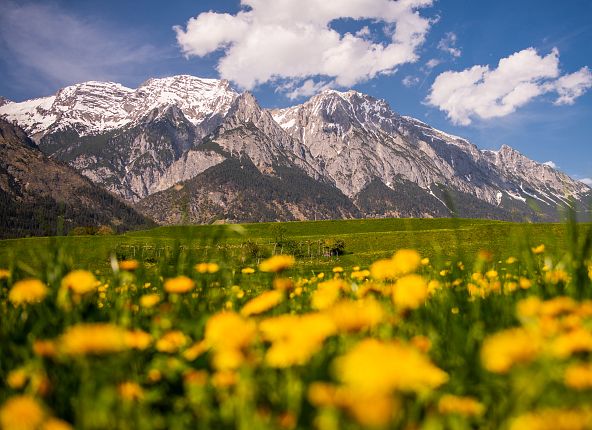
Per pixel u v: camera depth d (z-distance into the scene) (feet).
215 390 6.09
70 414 5.96
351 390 3.78
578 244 9.95
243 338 5.92
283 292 10.69
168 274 11.93
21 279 12.16
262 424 4.52
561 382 4.41
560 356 4.64
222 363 5.77
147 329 9.82
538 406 4.33
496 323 8.35
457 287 11.72
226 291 12.34
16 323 9.23
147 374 6.99
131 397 5.61
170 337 8.13
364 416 3.40
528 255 12.36
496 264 15.14
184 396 6.50
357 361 3.58
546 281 11.35
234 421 5.11
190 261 12.32
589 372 4.38
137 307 10.59
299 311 10.78
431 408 4.71
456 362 6.61
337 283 10.57
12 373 6.72
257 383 5.62
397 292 8.54
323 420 3.91
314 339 5.42
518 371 4.55
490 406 5.18
